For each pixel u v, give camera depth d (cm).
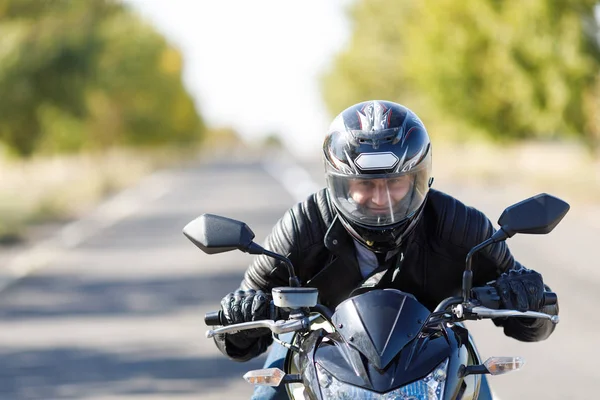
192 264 3631
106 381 1923
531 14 6838
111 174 10806
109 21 7431
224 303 964
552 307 998
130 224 5475
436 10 8244
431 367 828
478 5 7575
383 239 984
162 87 13150
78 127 11094
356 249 1029
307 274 1062
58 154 11706
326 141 979
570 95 6781
